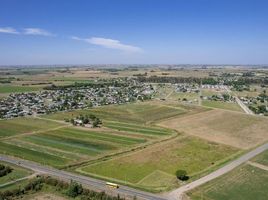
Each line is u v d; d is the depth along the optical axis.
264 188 119.00
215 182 123.75
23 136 192.38
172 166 141.62
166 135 195.75
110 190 115.25
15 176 127.75
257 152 164.62
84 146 172.12
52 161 147.25
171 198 109.31
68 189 110.62
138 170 136.75
